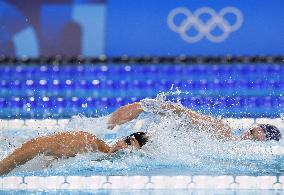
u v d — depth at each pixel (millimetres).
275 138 17906
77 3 31297
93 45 31312
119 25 31312
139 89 29688
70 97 28953
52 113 27484
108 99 28500
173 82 29828
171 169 15461
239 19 30656
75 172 15109
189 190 14250
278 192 14070
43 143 15312
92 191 14148
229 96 28484
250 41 30672
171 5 31062
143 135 16719
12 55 31328
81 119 20609
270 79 29625
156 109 17953
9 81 30281
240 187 14500
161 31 31156
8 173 15000
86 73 30609
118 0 31344
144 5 31219
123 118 18312
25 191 14109
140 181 14570
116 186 14547
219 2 30734
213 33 30781
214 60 31328
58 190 14242
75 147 15609
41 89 29828
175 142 16953
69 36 31266
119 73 30562
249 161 16359
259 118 23859
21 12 31266
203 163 16094
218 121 17875
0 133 21016
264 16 30609
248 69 30094
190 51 30953
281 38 30609
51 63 31828
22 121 23984
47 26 31250
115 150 16281
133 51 31297
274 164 16078
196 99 27812
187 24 30953
